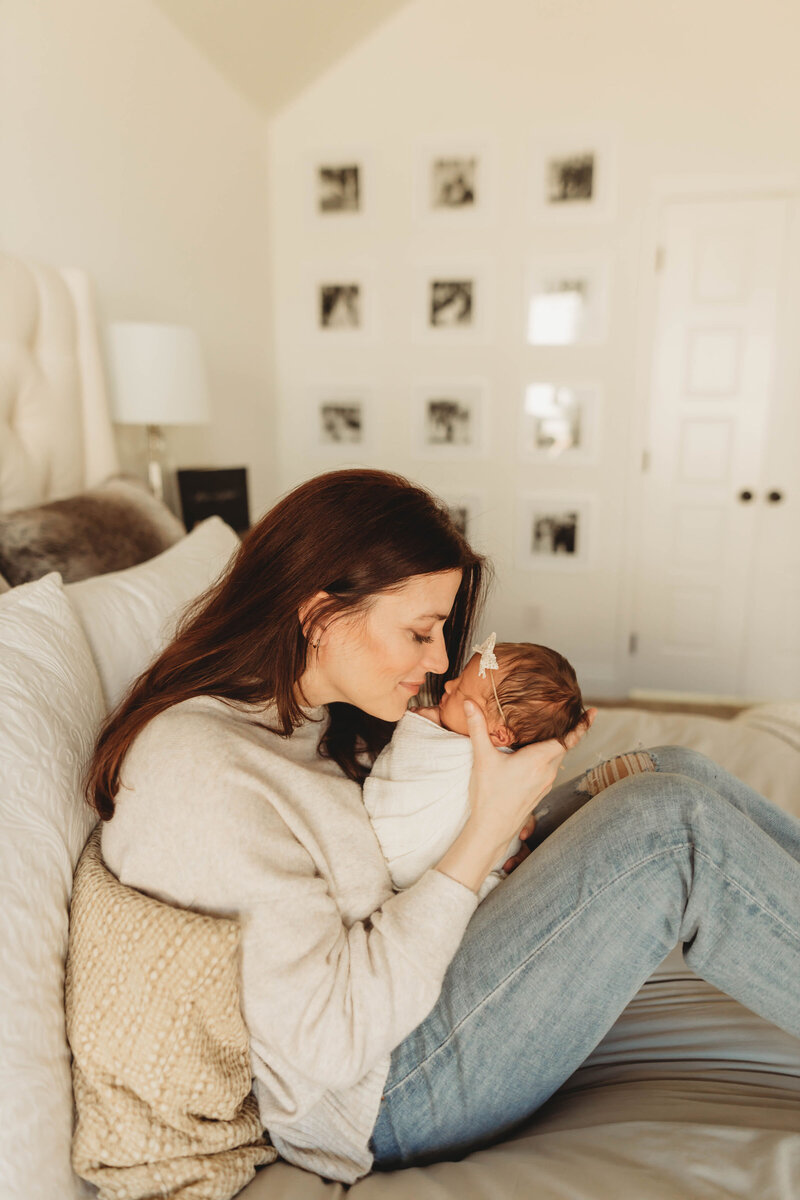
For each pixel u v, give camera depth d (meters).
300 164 3.73
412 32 3.51
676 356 3.56
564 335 3.62
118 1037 0.69
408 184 3.66
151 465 2.57
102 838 0.79
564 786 1.20
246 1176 0.76
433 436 3.85
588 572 3.79
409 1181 0.78
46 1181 0.64
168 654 0.88
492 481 3.82
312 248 3.81
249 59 3.20
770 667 3.73
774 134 3.28
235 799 0.74
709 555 3.69
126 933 0.69
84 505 1.65
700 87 3.31
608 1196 0.71
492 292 3.66
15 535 1.44
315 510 0.81
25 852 0.72
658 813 0.83
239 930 0.70
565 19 3.36
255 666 0.85
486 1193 0.73
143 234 2.69
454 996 0.86
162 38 2.74
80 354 2.10
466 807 0.92
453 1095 0.86
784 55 3.22
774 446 3.54
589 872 0.83
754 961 0.83
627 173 3.43
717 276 3.46
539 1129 0.89
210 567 1.43
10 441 1.80
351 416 3.92
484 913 0.90
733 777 1.06
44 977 0.70
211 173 3.17
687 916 0.83
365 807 0.92
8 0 2.00
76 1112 0.71
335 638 0.83
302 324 3.89
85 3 2.31
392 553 0.79
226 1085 0.73
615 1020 0.96
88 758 0.87
